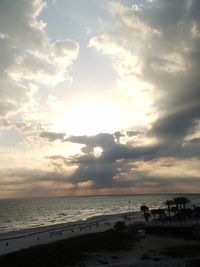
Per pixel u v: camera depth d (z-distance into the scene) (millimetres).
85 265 64688
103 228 150625
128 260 69125
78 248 78938
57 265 64062
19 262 64938
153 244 89000
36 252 73562
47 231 148000
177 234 104812
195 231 101500
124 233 110875
